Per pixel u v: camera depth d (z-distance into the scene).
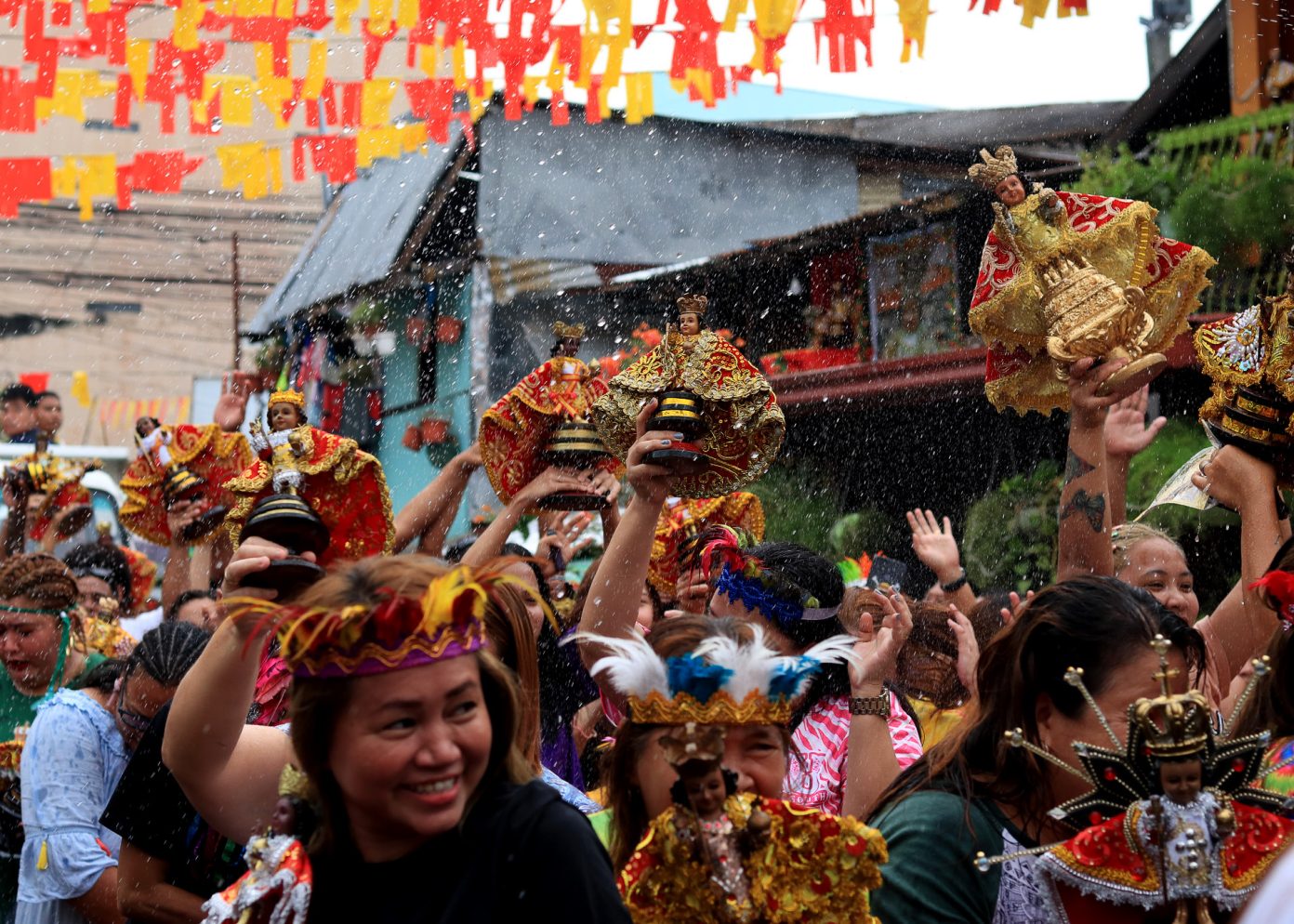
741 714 2.30
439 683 2.07
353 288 16.69
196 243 23.95
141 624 6.95
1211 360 4.08
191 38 6.05
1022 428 12.42
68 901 4.04
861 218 13.88
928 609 4.37
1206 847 2.22
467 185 16.47
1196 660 2.56
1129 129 12.12
